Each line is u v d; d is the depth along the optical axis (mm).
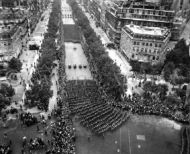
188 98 183875
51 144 137625
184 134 156125
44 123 155000
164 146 146000
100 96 186500
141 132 156625
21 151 132875
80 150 136875
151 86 197875
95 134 150500
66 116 160125
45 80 192875
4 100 162000
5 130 148750
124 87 194750
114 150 139250
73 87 198000
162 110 175875
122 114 170875
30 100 179375
